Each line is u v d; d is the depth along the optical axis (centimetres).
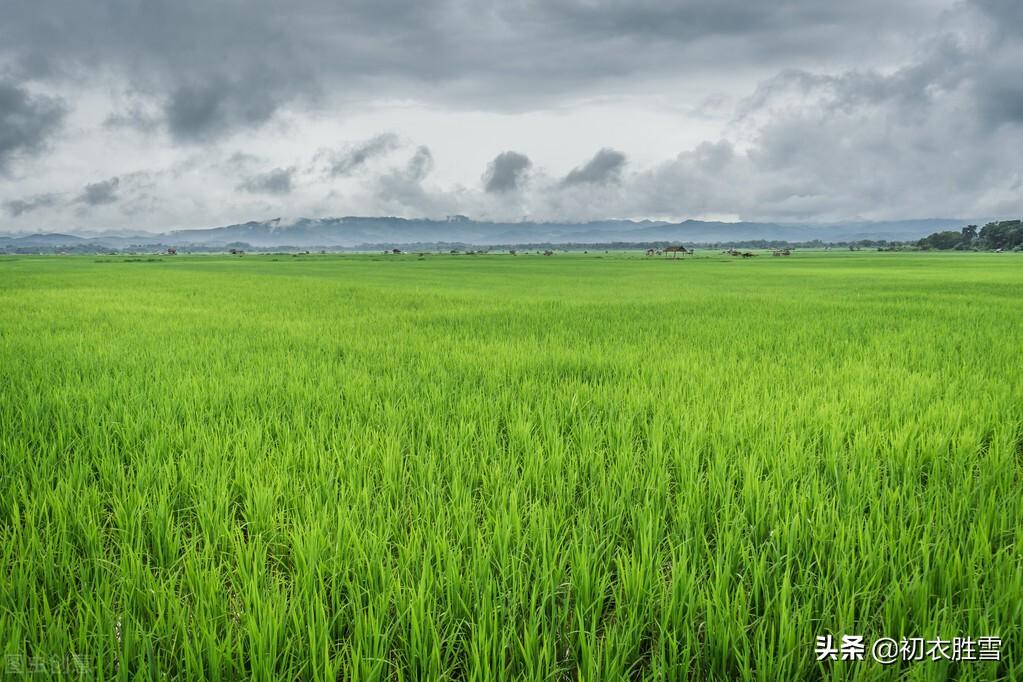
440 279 5147
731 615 264
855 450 486
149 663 236
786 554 314
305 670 246
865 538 327
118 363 915
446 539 331
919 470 447
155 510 370
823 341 1155
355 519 356
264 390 723
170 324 1511
